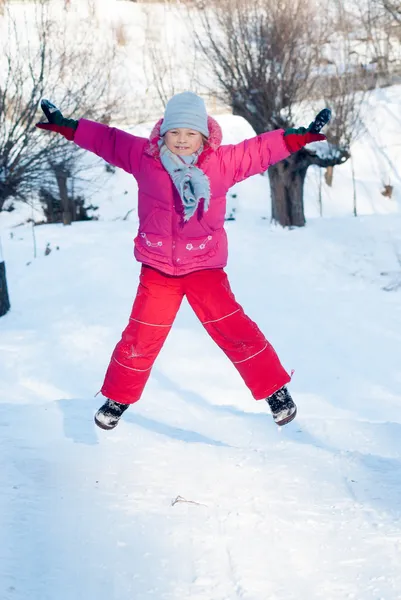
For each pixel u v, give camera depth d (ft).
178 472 13.69
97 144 11.92
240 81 72.08
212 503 12.42
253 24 71.97
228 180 11.64
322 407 34.04
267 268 62.54
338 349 43.91
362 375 39.17
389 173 103.19
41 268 64.23
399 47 116.78
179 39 121.49
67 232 78.18
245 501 12.52
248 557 10.70
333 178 102.01
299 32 71.61
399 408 33.96
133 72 113.80
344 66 89.04
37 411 17.52
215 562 10.59
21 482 13.00
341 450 15.34
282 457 14.55
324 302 54.39
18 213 86.28
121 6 128.36
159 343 12.46
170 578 10.18
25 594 9.71
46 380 36.42
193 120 11.27
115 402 12.77
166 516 11.91
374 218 74.54
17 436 15.62
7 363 38.88
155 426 17.20
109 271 62.18
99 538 11.18
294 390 36.73
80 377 37.19
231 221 82.28
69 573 10.25
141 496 12.60
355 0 107.76
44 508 12.05
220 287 12.09
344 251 66.33
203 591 9.87
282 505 12.37
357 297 56.03
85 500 12.37
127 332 12.44
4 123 54.03
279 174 74.64
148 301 12.14
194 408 23.45
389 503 12.43
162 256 11.84
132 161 11.80
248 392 35.32
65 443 15.14
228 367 38.88
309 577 10.24
